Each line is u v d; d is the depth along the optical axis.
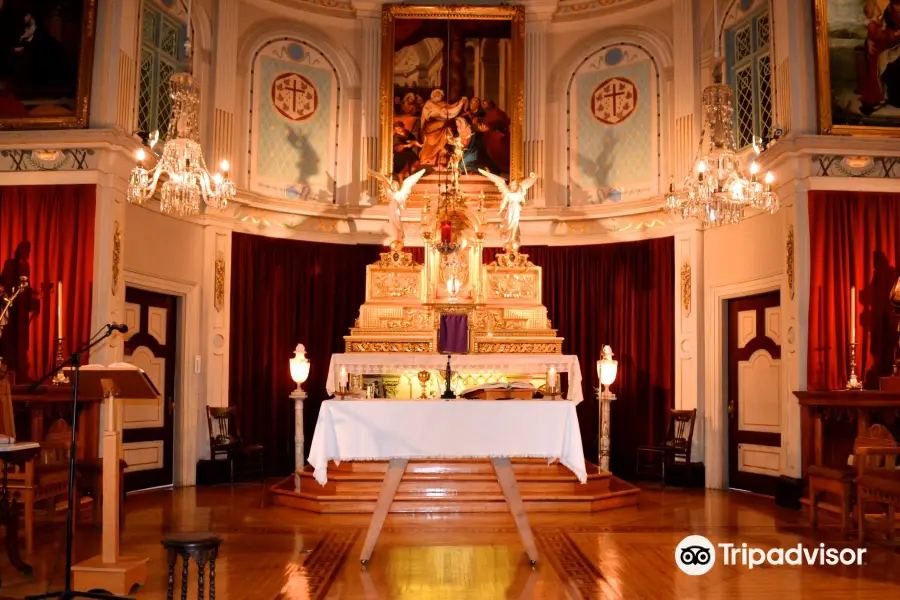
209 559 4.05
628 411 10.91
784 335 8.67
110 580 4.82
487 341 10.27
